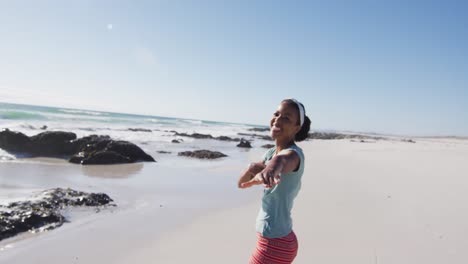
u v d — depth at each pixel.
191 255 4.71
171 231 5.68
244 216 6.71
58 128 26.30
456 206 7.51
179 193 8.62
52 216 5.85
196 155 17.73
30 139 14.48
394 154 21.59
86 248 4.84
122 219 6.22
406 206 7.47
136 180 10.14
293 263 4.53
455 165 15.46
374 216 6.69
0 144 14.31
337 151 23.67
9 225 5.28
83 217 6.19
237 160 17.33
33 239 5.07
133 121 52.62
